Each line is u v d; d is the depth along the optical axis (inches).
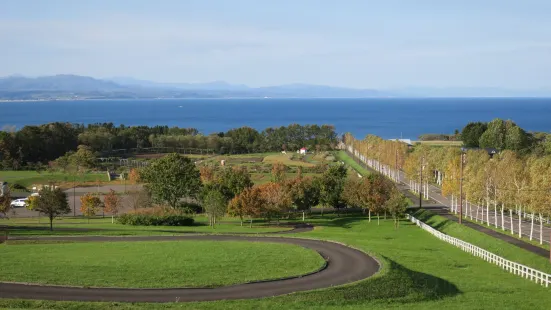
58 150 7687.0
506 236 2898.6
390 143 6013.8
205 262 2003.0
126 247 2324.1
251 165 6796.3
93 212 3683.6
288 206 3602.4
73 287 1652.3
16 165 6540.4
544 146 5885.8
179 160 4082.2
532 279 2046.0
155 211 3663.9
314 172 6141.7
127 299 1553.9
